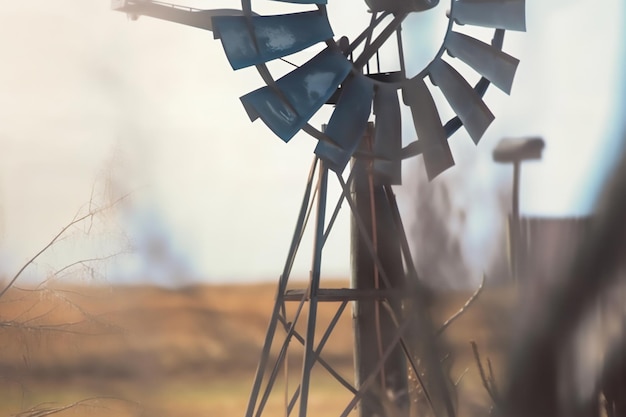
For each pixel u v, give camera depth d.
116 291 29.36
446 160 24.08
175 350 39.19
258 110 22.14
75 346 28.83
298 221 24.12
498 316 21.91
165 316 38.28
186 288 36.88
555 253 20.86
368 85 23.73
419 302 23.56
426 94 24.59
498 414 20.86
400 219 24.00
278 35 22.47
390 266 24.64
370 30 24.22
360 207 25.02
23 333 27.62
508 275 22.59
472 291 23.25
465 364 24.36
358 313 25.23
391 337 24.91
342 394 41.66
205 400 38.25
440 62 25.17
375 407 24.33
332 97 24.42
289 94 22.55
